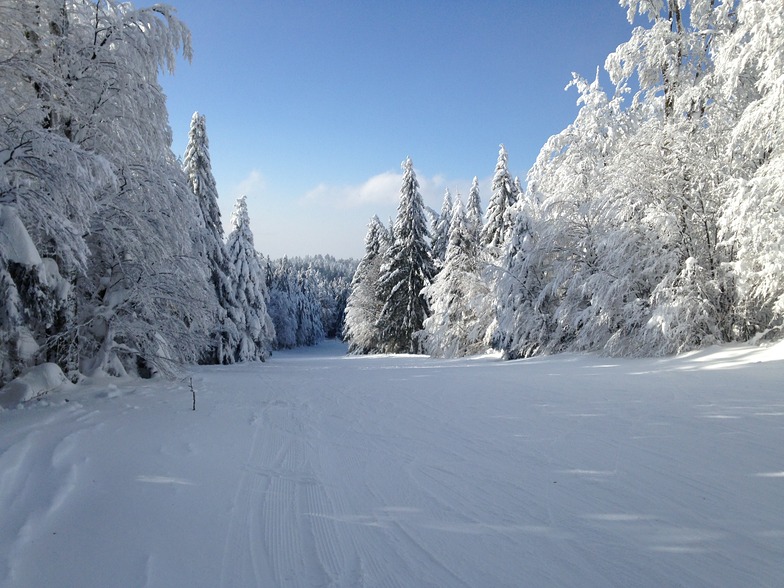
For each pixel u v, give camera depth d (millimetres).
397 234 38156
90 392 9125
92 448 5004
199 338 14102
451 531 3260
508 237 24906
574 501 3715
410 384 11836
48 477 4012
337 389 10984
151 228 11148
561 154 21812
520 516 3473
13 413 7109
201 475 4398
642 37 16891
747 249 12836
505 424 6555
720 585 2494
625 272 16797
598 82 20250
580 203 20062
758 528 3139
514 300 22188
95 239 10828
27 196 7391
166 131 11562
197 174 25172
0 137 7457
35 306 7504
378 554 2957
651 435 5570
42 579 2596
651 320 15062
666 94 17172
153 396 9234
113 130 10109
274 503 3801
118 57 10094
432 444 5605
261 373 16734
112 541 3062
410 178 37062
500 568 2744
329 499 3891
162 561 2850
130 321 11367
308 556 2943
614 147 19531
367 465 4809
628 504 3613
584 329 18141
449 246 31750
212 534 3238
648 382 9945
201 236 14242
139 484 4055
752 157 14125
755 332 14195
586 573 2660
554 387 10047
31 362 9055
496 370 15164
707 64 16672
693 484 3971
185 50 11391
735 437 5312
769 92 12836
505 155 34062
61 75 9500
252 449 5398
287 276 79750
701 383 9258
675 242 15961
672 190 16391
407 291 37469
